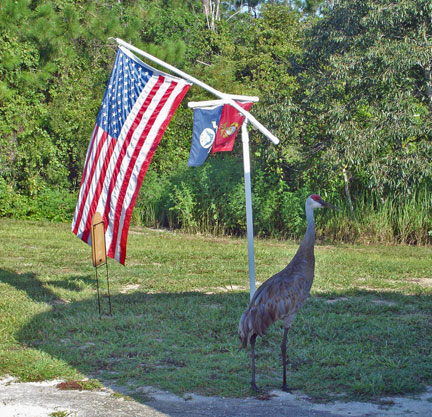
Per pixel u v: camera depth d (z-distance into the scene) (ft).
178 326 27.14
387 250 51.08
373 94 53.16
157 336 25.81
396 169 51.85
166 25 98.17
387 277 39.04
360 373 21.25
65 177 78.89
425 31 52.13
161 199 67.72
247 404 18.88
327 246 53.57
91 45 87.25
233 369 21.93
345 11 55.77
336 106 54.85
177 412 18.20
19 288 34.55
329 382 20.67
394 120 52.03
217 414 18.04
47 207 71.67
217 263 43.45
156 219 68.95
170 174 70.28
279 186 59.52
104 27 81.92
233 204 59.88
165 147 73.77
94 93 85.46
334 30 57.00
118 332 26.32
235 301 31.63
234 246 52.21
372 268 41.60
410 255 48.62
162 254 46.70
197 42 99.76
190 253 47.52
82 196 28.89
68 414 17.94
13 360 22.34
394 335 25.59
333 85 56.54
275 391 19.98
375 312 29.58
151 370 21.83
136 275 38.86
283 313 19.86
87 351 23.86
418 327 27.02
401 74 52.16
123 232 27.50
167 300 31.96
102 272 39.73
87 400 19.13
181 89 26.27
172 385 20.33
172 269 40.91
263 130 25.72
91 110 79.41
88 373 21.58
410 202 55.93
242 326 19.93
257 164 63.21
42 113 76.43
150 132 26.63
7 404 18.65
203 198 63.10
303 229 58.49
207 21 113.70
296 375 21.33
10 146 74.23
